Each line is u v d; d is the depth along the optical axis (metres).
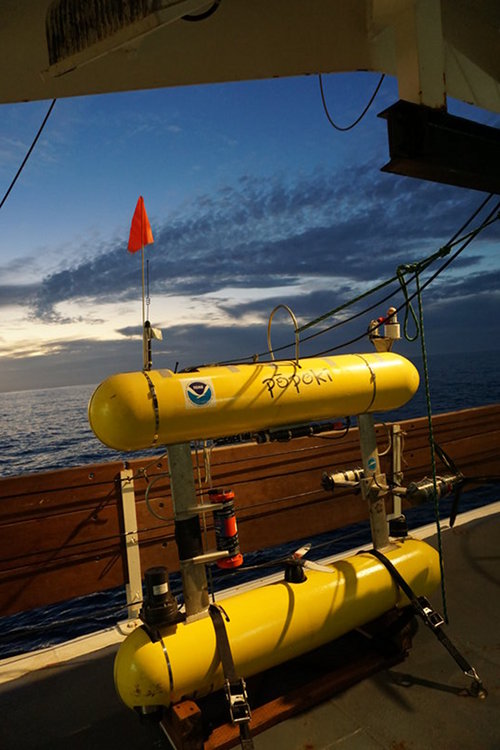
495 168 2.11
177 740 2.02
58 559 3.37
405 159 1.91
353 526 13.27
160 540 3.71
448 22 2.52
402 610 2.68
